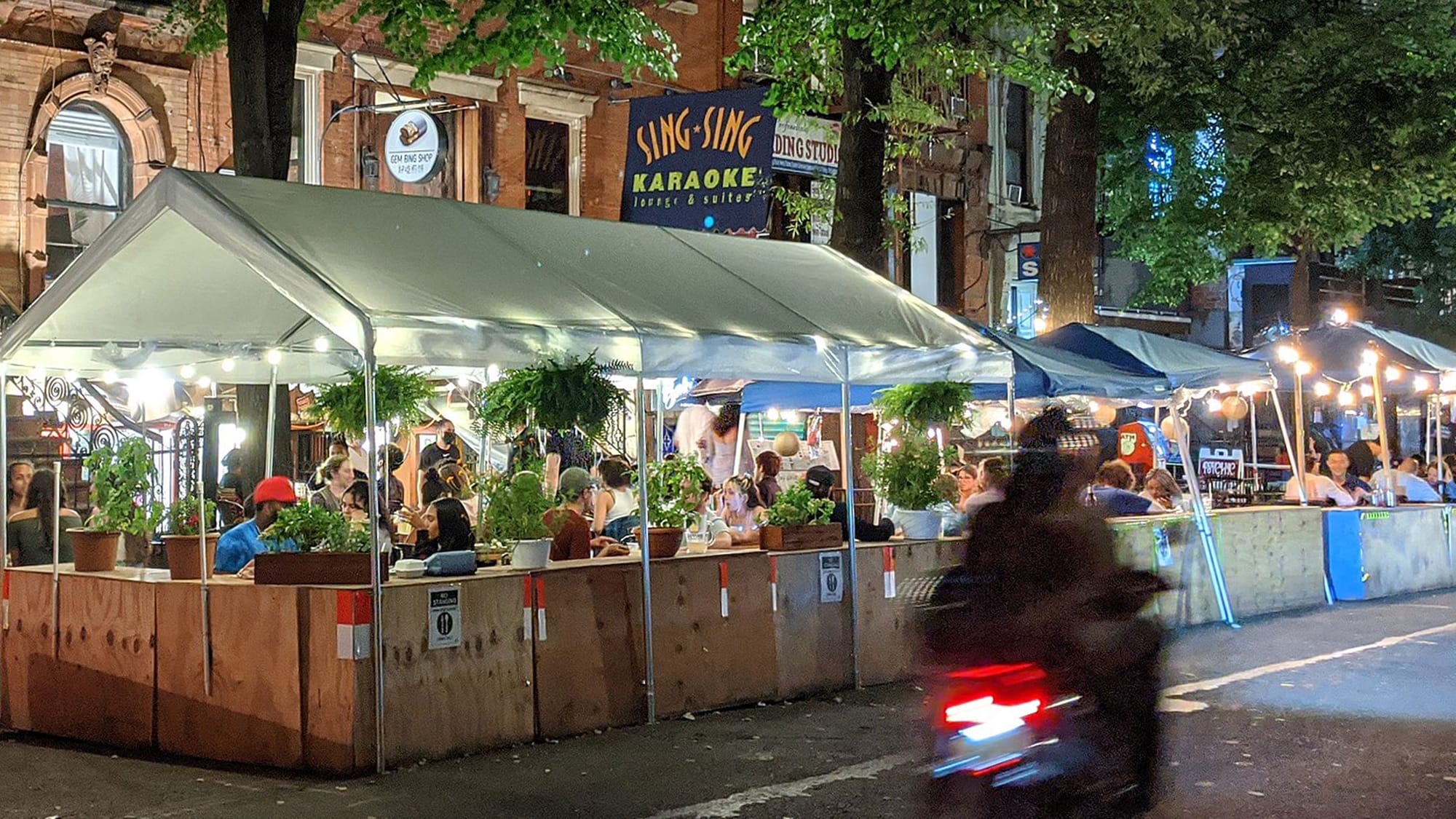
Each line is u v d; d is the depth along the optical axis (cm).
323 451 1739
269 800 838
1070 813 609
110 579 1011
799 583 1176
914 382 1289
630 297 1110
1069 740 609
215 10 1639
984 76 2025
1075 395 1540
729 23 2486
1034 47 2027
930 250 2911
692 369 1086
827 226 2591
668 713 1072
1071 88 1983
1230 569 1611
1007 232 2969
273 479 1108
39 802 847
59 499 1126
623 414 1266
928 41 1938
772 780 879
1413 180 2555
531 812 808
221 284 1112
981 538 634
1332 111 2458
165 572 1030
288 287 934
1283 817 780
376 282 950
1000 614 617
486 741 958
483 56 1669
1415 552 1877
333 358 1315
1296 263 2994
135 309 1112
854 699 1160
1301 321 2978
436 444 1456
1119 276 3528
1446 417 3166
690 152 1944
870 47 1728
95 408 1603
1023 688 602
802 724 1057
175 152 1809
